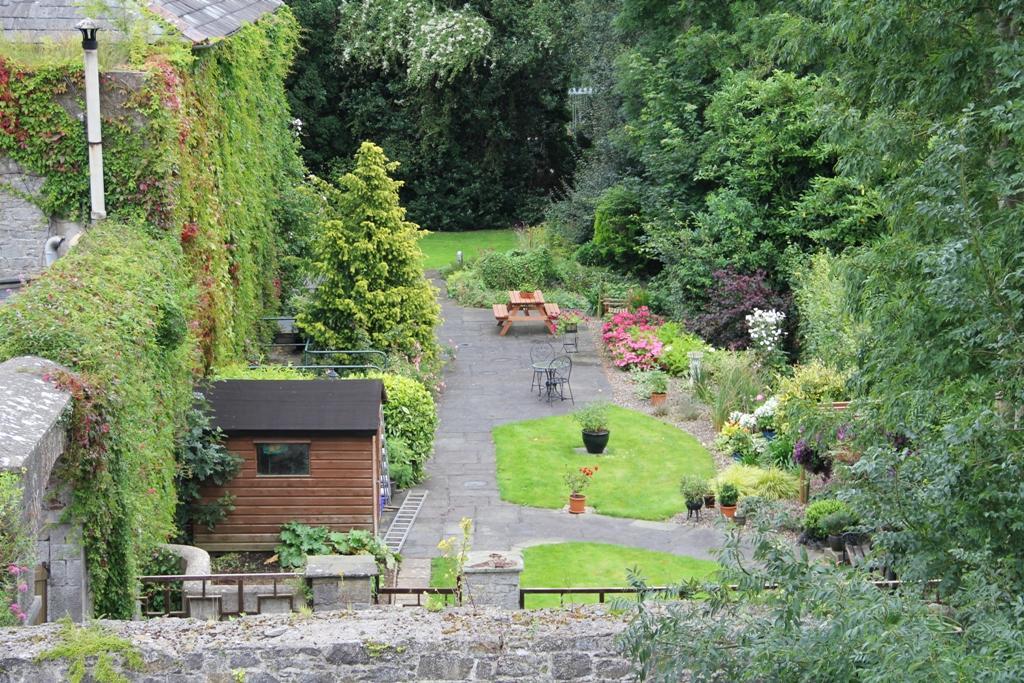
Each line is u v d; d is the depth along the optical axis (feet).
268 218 73.41
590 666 20.70
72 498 30.14
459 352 84.38
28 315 31.71
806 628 18.85
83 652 20.15
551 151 141.90
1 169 44.27
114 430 31.09
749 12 90.94
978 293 26.66
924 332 32.76
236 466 48.39
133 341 34.68
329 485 49.06
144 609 36.70
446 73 128.06
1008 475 22.04
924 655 16.47
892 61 40.37
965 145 30.76
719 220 84.02
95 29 42.32
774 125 83.97
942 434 23.34
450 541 31.73
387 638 20.63
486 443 65.16
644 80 96.84
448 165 138.92
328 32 134.51
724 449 63.62
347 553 47.01
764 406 64.03
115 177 44.27
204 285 50.65
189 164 47.96
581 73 118.01
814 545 48.83
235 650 20.38
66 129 44.01
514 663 20.65
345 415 49.44
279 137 80.33
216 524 48.78
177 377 43.11
